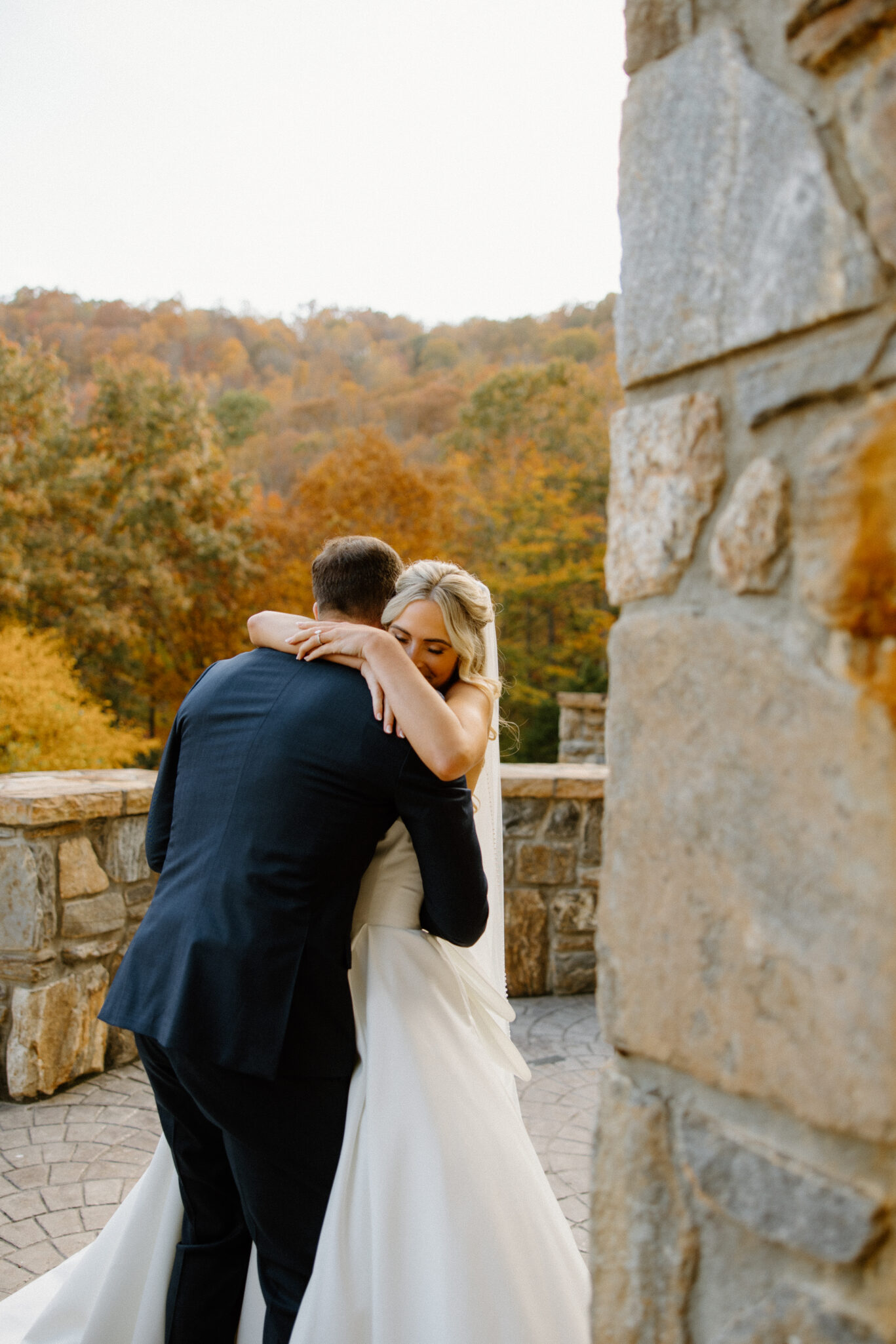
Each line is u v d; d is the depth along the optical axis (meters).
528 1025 3.84
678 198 0.88
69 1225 2.30
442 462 37.00
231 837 1.38
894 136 0.68
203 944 1.33
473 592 1.66
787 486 0.77
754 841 0.79
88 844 3.32
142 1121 2.93
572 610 26.03
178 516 21.48
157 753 20.14
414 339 57.28
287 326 55.91
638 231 0.93
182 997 1.31
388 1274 1.37
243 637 22.86
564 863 4.25
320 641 1.50
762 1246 0.79
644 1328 0.89
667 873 0.88
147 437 22.03
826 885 0.73
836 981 0.72
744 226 0.81
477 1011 1.72
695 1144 0.86
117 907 3.43
